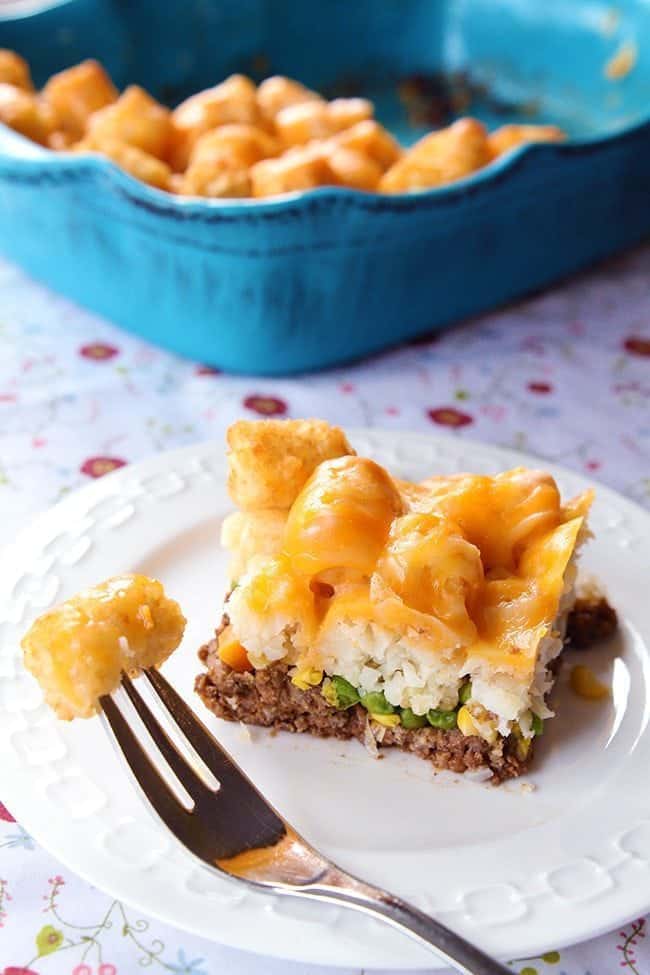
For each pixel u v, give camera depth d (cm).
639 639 46
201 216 56
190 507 50
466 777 42
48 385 60
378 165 65
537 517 43
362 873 38
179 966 37
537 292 67
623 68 84
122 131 66
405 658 42
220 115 68
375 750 43
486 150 64
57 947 38
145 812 39
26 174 60
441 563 41
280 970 37
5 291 66
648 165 66
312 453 44
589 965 38
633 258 71
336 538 41
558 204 64
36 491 53
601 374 62
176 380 61
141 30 83
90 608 40
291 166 60
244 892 37
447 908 37
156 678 41
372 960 36
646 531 49
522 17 87
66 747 41
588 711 44
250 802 39
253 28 88
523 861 39
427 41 91
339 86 91
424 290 61
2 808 41
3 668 43
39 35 79
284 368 61
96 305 64
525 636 41
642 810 40
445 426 58
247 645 42
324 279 58
